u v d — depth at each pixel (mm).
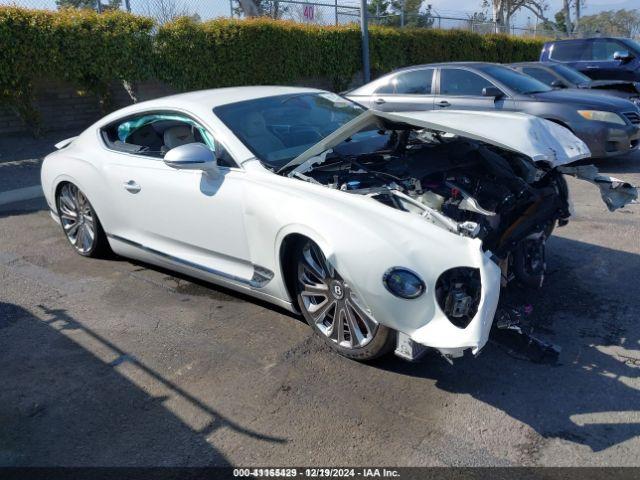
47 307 4234
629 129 7613
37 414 3000
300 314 3756
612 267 4578
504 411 2881
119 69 10367
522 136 3369
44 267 5035
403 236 2963
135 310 4145
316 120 4387
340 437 2740
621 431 2709
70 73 9891
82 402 3088
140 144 4625
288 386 3156
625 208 6211
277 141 4008
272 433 2791
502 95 8164
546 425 2768
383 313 2967
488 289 2762
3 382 3295
